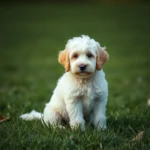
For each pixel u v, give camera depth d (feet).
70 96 17.80
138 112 21.71
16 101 26.63
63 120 19.60
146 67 46.21
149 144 15.43
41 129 17.43
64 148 15.10
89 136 16.10
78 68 17.26
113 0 145.38
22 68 48.06
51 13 117.70
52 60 54.13
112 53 58.13
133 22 96.53
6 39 75.97
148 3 135.74
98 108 18.24
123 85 35.22
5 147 15.16
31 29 88.94
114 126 18.48
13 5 136.05
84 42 17.97
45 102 26.50
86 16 110.42
